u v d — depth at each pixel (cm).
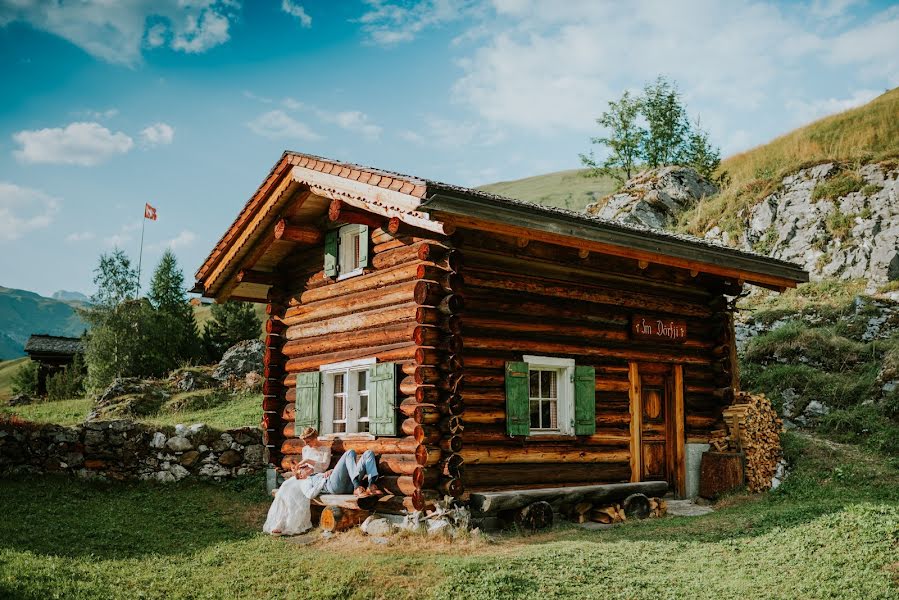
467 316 991
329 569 764
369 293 1080
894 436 1338
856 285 2070
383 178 915
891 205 2197
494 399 1006
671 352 1228
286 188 1135
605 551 798
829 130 2992
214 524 1066
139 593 698
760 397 1280
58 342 4069
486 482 985
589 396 1094
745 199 2612
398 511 955
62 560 801
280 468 1274
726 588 670
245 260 1297
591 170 4119
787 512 929
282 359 1317
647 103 3934
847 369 1641
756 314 1989
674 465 1220
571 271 1110
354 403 1112
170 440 1355
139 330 3125
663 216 2892
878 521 806
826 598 632
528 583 690
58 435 1273
